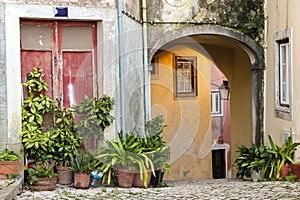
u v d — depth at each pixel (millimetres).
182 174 19188
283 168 13219
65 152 12055
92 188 11875
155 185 12406
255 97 15250
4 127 11758
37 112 12039
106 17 12383
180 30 14656
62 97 12383
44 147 11844
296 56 13508
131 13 13461
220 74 24734
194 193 11664
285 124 14039
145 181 12078
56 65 12328
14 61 11781
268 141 15055
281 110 14227
